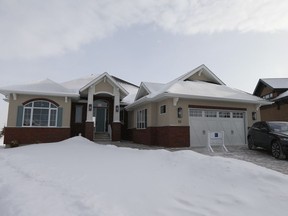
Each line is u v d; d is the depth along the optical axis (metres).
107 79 18.16
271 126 10.45
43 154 9.12
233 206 3.49
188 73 17.36
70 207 3.48
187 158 6.32
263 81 24.89
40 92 14.97
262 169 5.06
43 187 4.56
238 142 14.98
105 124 20.95
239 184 4.39
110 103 21.02
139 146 14.53
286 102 21.19
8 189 4.59
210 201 3.69
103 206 3.46
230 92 15.77
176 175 5.19
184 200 3.73
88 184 4.64
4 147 14.44
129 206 3.47
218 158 5.83
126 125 21.78
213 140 11.57
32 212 3.34
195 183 4.59
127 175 5.27
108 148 10.90
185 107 13.84
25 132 14.84
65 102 16.02
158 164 6.36
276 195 3.83
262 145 10.48
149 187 4.37
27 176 5.59
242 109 15.35
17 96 14.91
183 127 13.61
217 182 4.59
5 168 6.81
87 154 8.88
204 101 14.39
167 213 3.23
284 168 7.14
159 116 15.09
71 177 5.27
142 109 17.33
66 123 15.82
